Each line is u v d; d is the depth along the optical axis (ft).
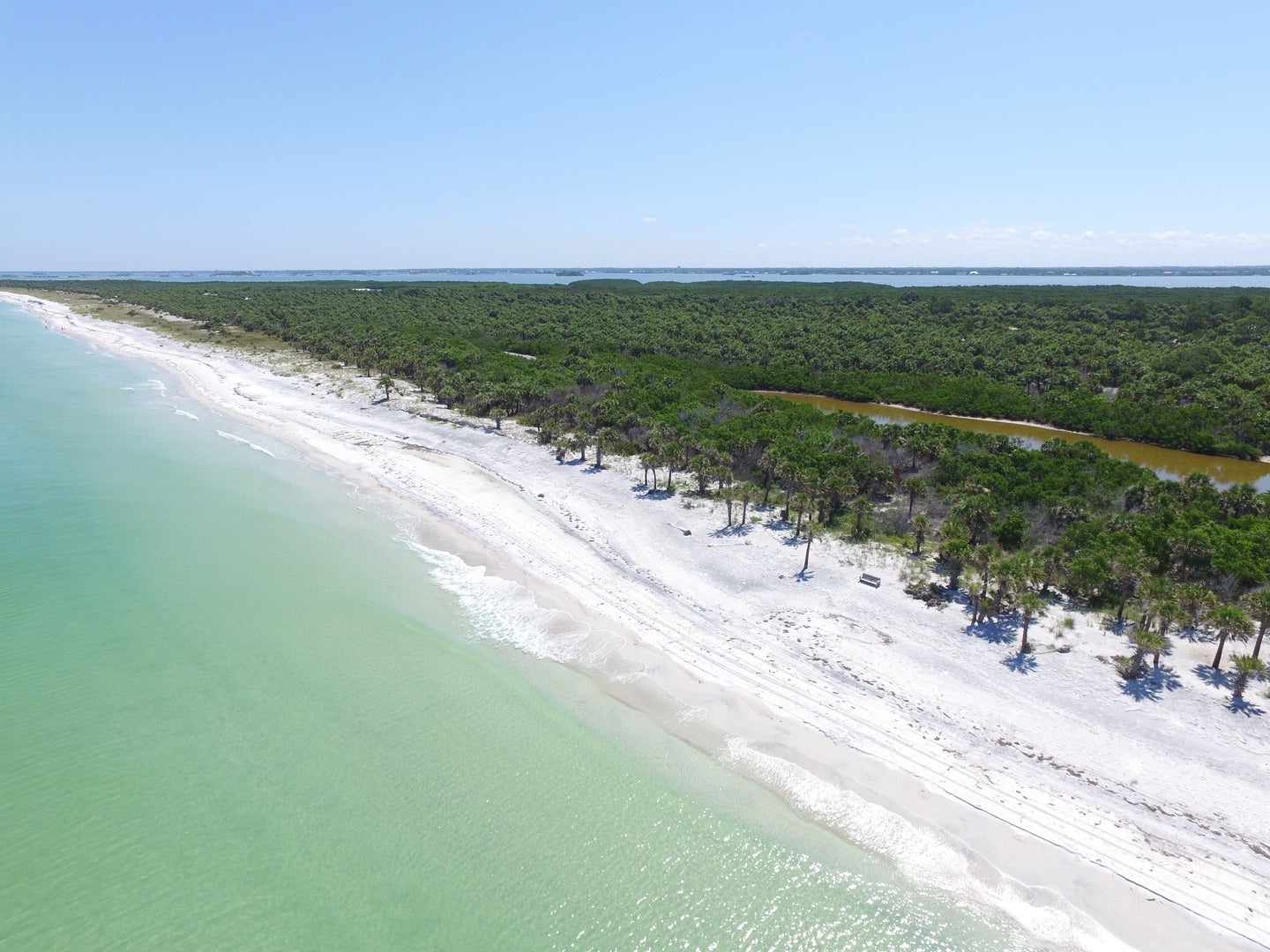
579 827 86.38
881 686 111.04
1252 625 111.55
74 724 101.55
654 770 94.73
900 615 130.82
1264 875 80.18
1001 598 132.36
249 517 174.40
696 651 120.16
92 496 184.14
